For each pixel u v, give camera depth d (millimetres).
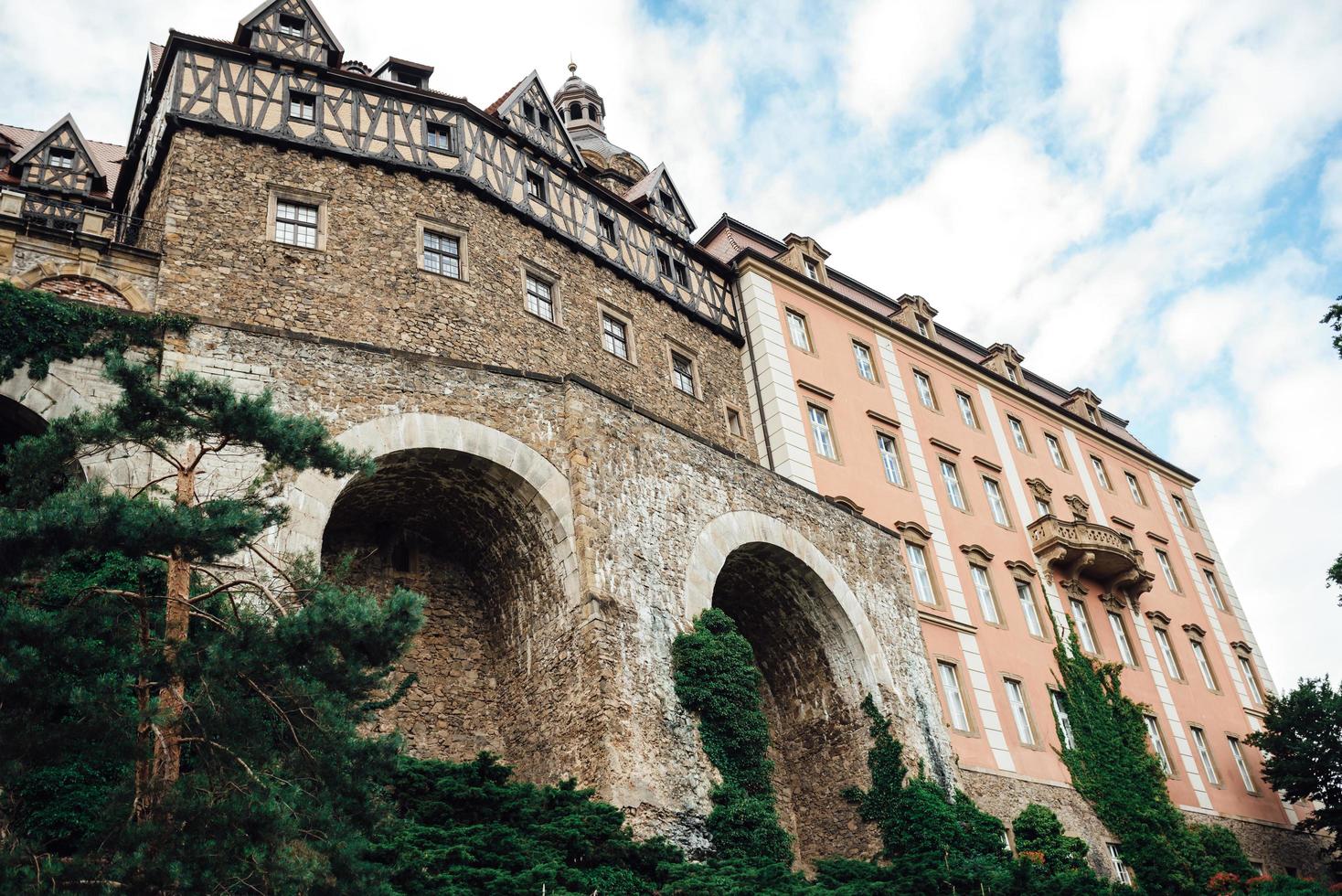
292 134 22812
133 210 23859
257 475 15961
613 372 25406
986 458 33625
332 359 17812
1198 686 35719
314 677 10938
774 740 22562
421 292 22500
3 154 26328
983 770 25188
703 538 20344
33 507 10641
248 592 12820
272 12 24281
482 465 18391
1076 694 29609
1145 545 39031
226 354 16969
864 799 21172
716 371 28656
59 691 9750
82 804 12328
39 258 18984
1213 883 27719
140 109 26422
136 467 15414
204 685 10562
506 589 19438
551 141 27812
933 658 26375
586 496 18625
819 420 29312
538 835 14242
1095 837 26844
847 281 34344
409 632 11180
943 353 34719
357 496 18344
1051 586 32062
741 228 32375
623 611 18016
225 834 9789
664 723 17562
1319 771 32969
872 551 24453
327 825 10375
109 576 13680
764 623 23016
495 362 22781
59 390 15898
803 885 16062
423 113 24797
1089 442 39844
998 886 18672
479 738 18609
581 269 26234
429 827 13773
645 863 15086
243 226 21359
